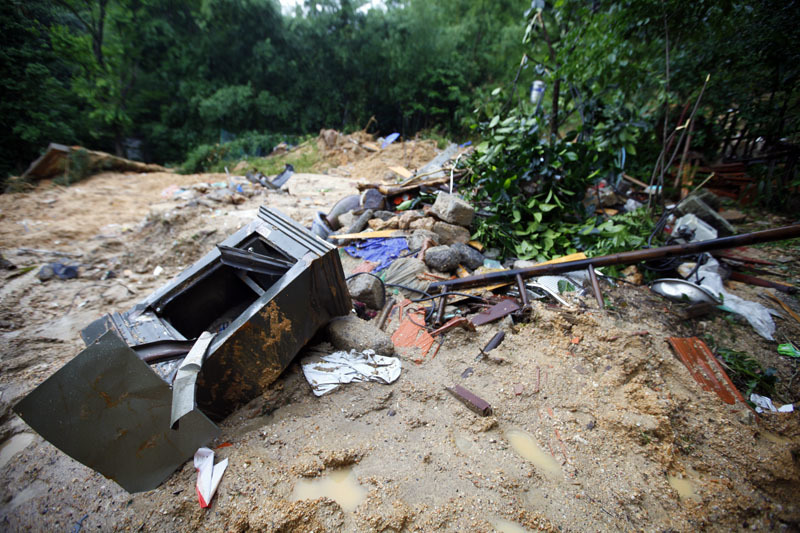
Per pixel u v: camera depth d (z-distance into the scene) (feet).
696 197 18.69
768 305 14.12
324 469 7.89
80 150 40.75
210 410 8.63
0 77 45.34
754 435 9.02
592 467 8.23
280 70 67.51
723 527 7.22
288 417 9.02
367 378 10.09
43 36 48.52
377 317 12.92
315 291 9.78
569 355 11.25
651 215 19.13
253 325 8.46
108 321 9.71
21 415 6.04
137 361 6.73
